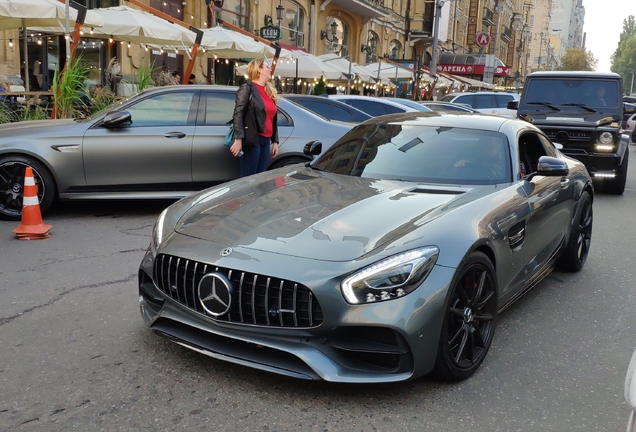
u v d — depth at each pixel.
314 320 2.86
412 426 2.79
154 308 3.42
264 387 3.09
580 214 5.23
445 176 4.08
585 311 4.47
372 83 20.98
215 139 6.89
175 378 3.16
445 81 31.28
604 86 10.33
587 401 3.10
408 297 2.85
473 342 3.30
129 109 6.77
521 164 4.46
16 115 8.71
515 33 72.50
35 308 4.09
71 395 2.97
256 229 3.20
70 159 6.46
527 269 4.11
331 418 2.83
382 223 3.20
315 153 5.18
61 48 14.70
